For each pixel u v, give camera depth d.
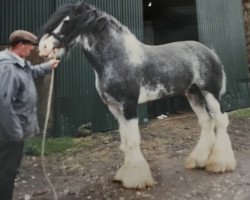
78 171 5.30
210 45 9.45
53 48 3.81
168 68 4.27
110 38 4.07
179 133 7.16
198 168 4.73
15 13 7.12
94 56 4.10
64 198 4.34
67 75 7.30
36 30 7.22
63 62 7.24
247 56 11.85
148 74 4.16
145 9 10.68
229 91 9.96
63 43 3.86
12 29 7.11
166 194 4.12
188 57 4.45
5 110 3.14
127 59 4.06
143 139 6.72
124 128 4.17
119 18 7.99
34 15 7.21
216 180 4.41
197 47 4.61
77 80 7.41
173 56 4.36
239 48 10.69
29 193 4.59
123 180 4.30
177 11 10.19
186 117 8.80
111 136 7.15
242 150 5.94
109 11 7.86
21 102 3.35
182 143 6.35
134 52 4.12
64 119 7.27
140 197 4.09
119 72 4.03
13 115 3.17
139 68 4.10
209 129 4.74
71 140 6.97
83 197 4.29
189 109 10.01
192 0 9.86
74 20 3.88
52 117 7.21
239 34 10.77
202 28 9.22
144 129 7.60
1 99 3.14
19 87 3.33
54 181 4.99
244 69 10.81
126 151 4.24
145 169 4.25
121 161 5.50
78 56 7.41
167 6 10.32
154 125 8.01
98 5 7.71
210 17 9.58
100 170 5.20
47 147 6.49
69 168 5.47
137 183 4.21
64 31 3.85
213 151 4.66
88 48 4.09
